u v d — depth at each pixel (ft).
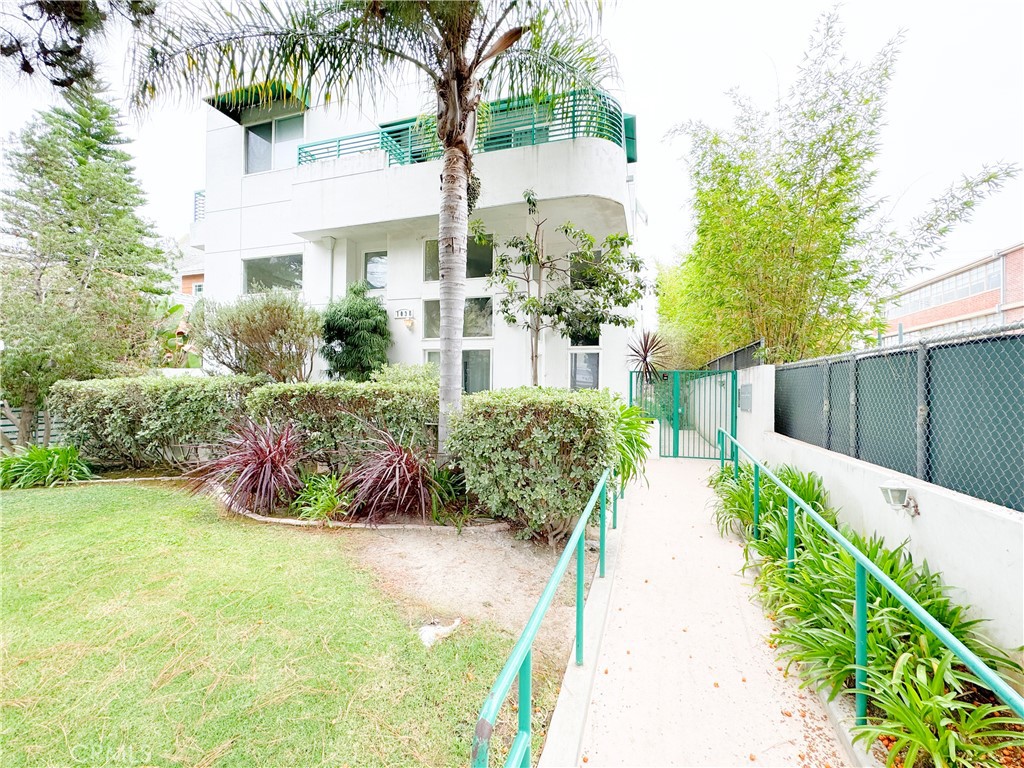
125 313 31.19
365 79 15.25
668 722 6.27
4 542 12.95
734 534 13.66
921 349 8.68
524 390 14.29
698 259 22.15
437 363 29.84
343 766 5.45
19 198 37.14
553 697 6.74
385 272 33.01
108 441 23.71
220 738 5.84
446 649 7.89
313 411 17.33
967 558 6.85
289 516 15.31
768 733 6.07
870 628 6.63
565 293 25.98
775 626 8.54
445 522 14.05
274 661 7.43
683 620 8.86
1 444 27.22
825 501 12.19
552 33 16.30
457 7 13.51
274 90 15.70
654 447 30.45
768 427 18.66
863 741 5.60
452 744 5.83
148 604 9.27
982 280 36.60
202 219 37.01
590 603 9.36
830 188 17.24
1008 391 6.79
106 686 6.81
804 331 19.01
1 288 27.71
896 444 9.68
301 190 31.01
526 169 25.29
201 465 17.84
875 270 17.53
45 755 5.58
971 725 5.05
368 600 9.52
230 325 26.58
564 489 11.78
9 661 7.41
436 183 27.86
